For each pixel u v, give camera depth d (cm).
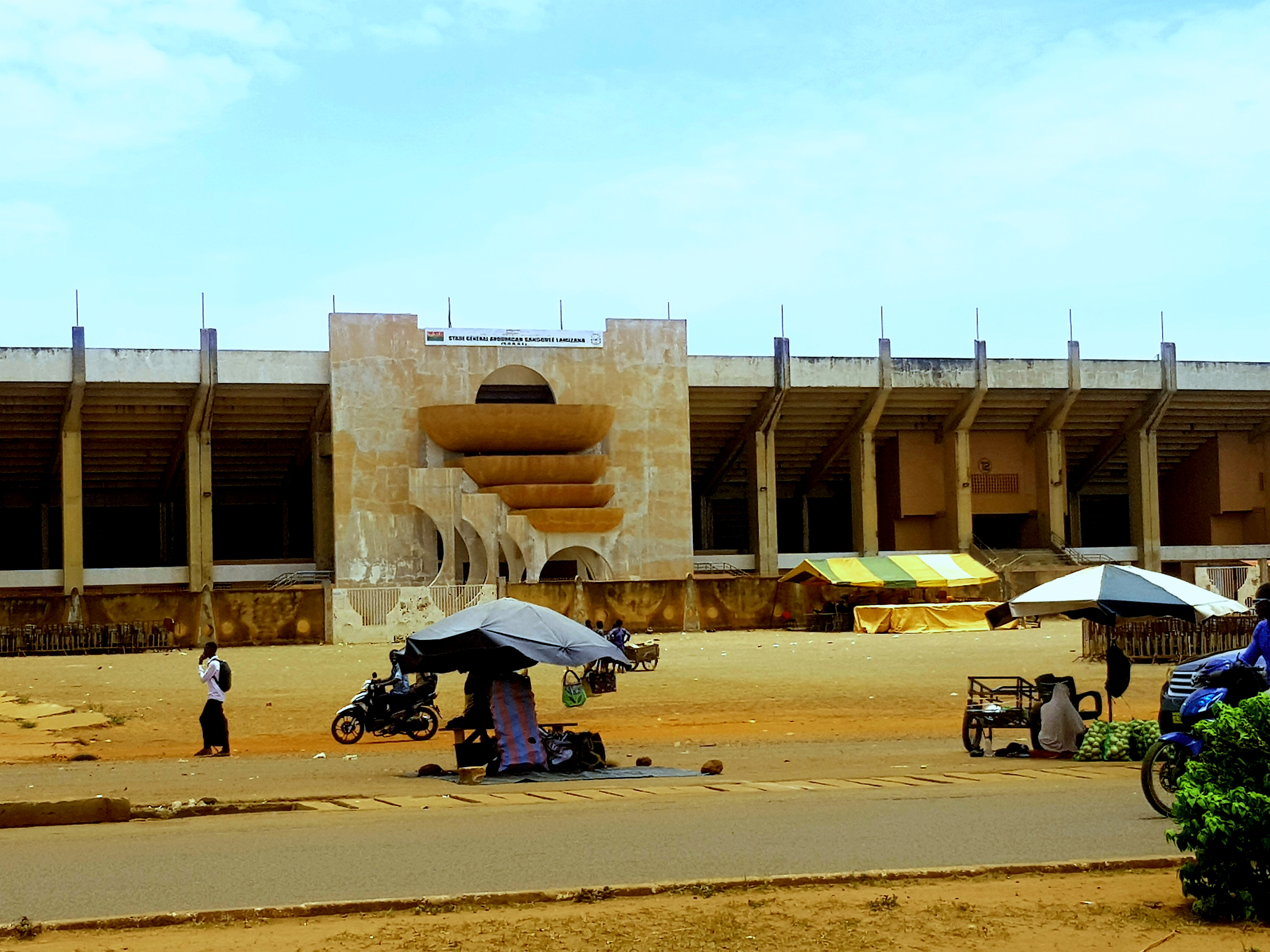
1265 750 905
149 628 4350
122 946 817
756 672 3406
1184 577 6769
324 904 904
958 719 2514
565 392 5947
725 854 1088
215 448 6166
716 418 6462
